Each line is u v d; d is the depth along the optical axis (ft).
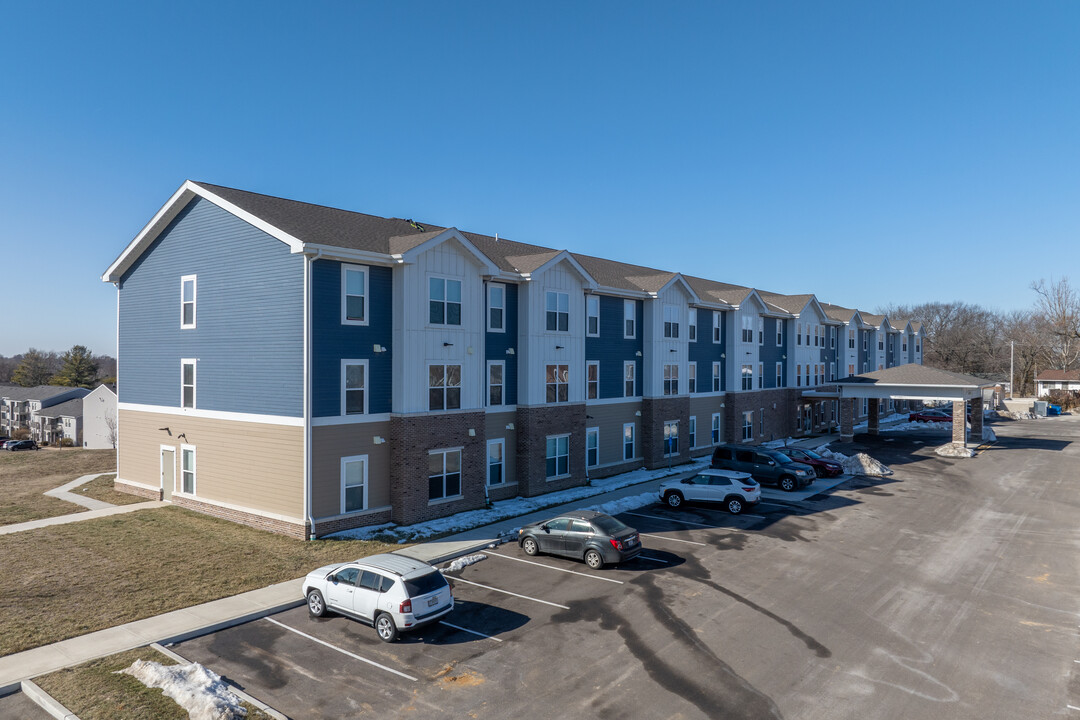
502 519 78.07
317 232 72.23
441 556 63.05
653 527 76.43
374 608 44.88
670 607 50.65
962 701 36.81
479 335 83.66
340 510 70.90
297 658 41.73
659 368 116.57
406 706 35.91
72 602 50.42
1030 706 36.32
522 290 91.81
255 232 72.79
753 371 146.72
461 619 48.21
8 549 64.49
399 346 74.74
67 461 139.54
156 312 86.07
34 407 351.87
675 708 35.81
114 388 289.74
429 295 77.20
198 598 51.34
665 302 118.62
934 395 139.13
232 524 73.97
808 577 57.98
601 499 90.22
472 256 81.71
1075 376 331.16
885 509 85.71
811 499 92.32
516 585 55.83
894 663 41.37
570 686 38.19
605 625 47.14
